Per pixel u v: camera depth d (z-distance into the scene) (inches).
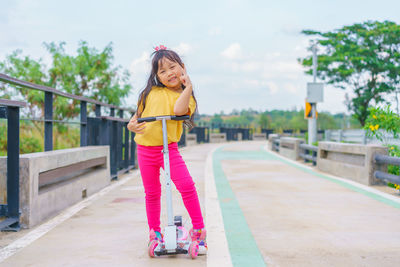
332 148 341.7
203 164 428.8
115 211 184.5
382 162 262.4
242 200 216.5
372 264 114.0
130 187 260.1
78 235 143.5
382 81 982.4
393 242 136.5
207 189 254.8
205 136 1080.8
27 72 629.3
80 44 703.7
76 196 205.3
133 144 381.1
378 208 194.9
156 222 121.8
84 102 255.0
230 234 146.9
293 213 183.3
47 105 202.5
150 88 115.1
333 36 992.9
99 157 250.7
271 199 219.6
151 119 109.7
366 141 496.7
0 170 153.7
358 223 163.8
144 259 117.3
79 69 669.3
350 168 302.4
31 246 130.3
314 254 123.0
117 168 320.2
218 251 125.9
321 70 997.8
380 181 271.3
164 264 113.0
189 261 115.8
